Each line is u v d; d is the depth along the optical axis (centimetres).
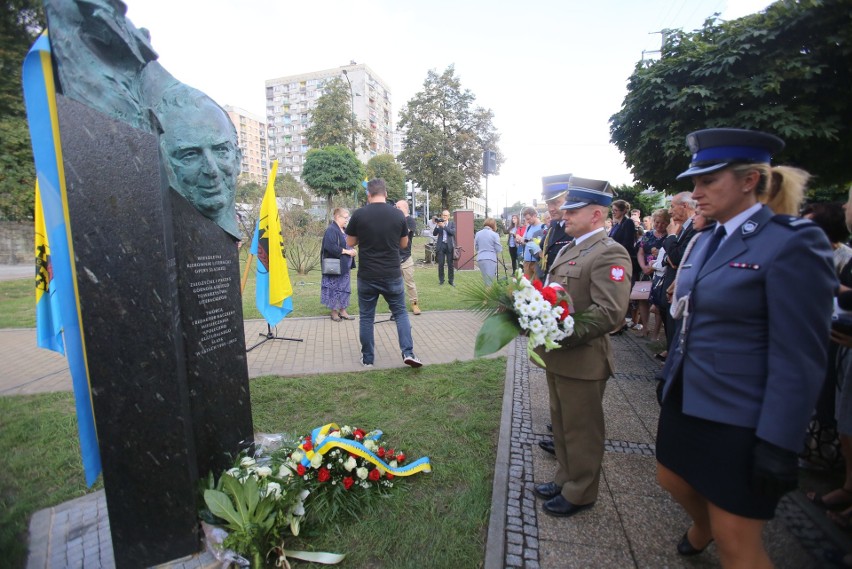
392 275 459
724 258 154
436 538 223
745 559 152
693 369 159
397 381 441
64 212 179
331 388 423
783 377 132
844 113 415
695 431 162
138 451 193
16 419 347
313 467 247
